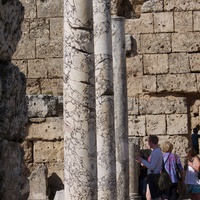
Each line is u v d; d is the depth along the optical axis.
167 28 30.31
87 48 14.83
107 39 19.80
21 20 9.03
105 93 19.58
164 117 29.78
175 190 23.28
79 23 14.85
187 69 29.98
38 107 29.39
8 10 8.50
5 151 8.52
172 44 30.20
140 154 27.50
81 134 14.59
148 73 30.17
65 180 14.77
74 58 14.77
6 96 8.62
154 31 30.36
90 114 14.70
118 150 22.98
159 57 30.17
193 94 30.03
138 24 30.45
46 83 31.14
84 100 14.65
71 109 14.67
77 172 14.56
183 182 24.02
